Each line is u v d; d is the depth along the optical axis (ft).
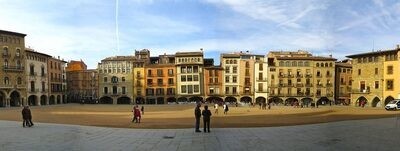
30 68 305.32
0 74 273.54
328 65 338.34
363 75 257.34
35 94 310.45
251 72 341.62
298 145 54.54
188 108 226.58
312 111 173.68
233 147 55.11
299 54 353.51
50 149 54.54
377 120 102.12
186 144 59.36
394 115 127.75
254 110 195.83
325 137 36.94
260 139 64.08
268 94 337.52
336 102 335.26
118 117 139.54
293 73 337.72
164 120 119.55
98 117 139.64
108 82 360.28
